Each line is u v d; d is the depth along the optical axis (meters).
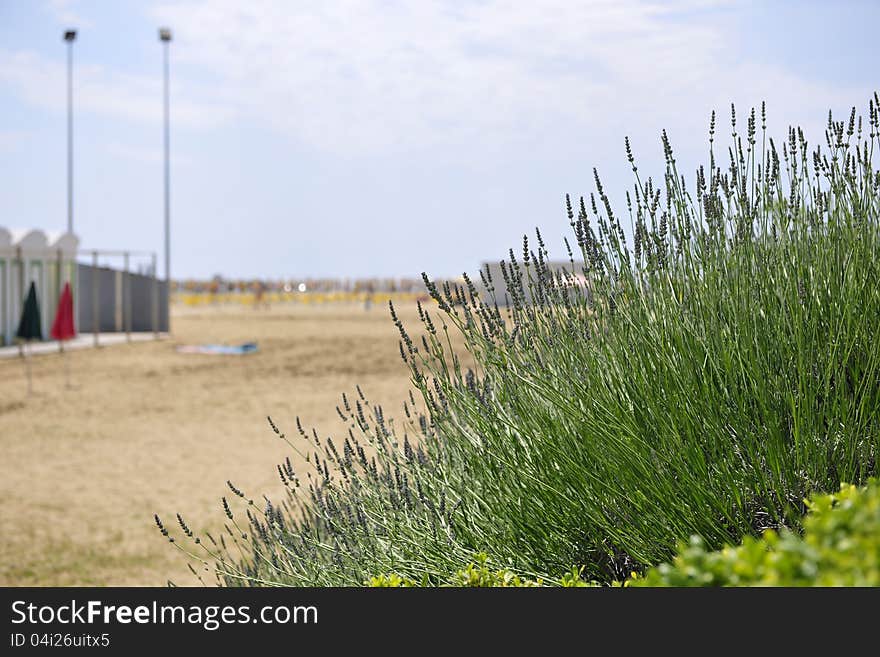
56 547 7.42
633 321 3.34
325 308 54.06
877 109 3.40
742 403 3.07
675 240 3.40
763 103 3.42
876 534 1.75
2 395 16.39
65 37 30.09
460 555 3.43
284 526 4.18
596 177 3.43
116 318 32.25
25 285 25.06
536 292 3.54
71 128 30.16
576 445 3.27
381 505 3.83
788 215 3.46
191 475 10.06
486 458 3.44
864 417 3.02
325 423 12.91
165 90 30.58
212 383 17.92
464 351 18.36
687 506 3.01
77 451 11.55
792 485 2.97
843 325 3.20
